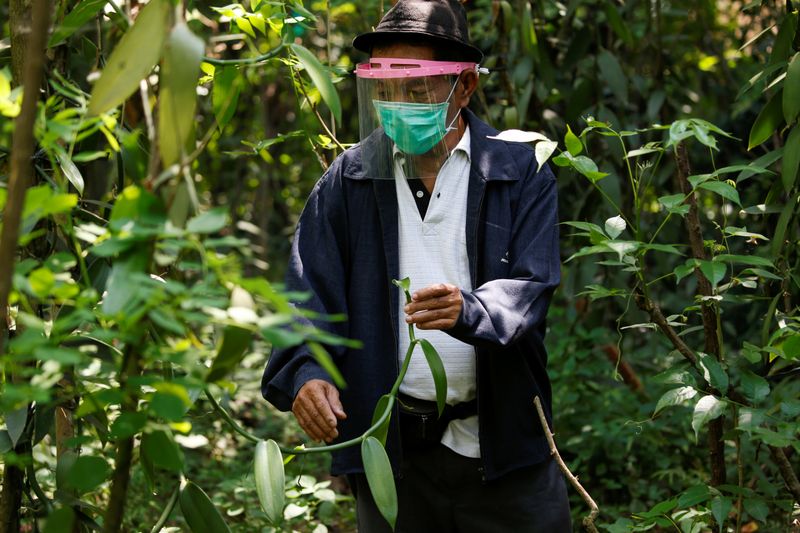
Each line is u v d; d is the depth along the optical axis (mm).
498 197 1974
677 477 3395
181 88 1087
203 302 1053
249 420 4164
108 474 1271
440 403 1705
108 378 1578
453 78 1934
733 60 5090
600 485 3412
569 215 3904
